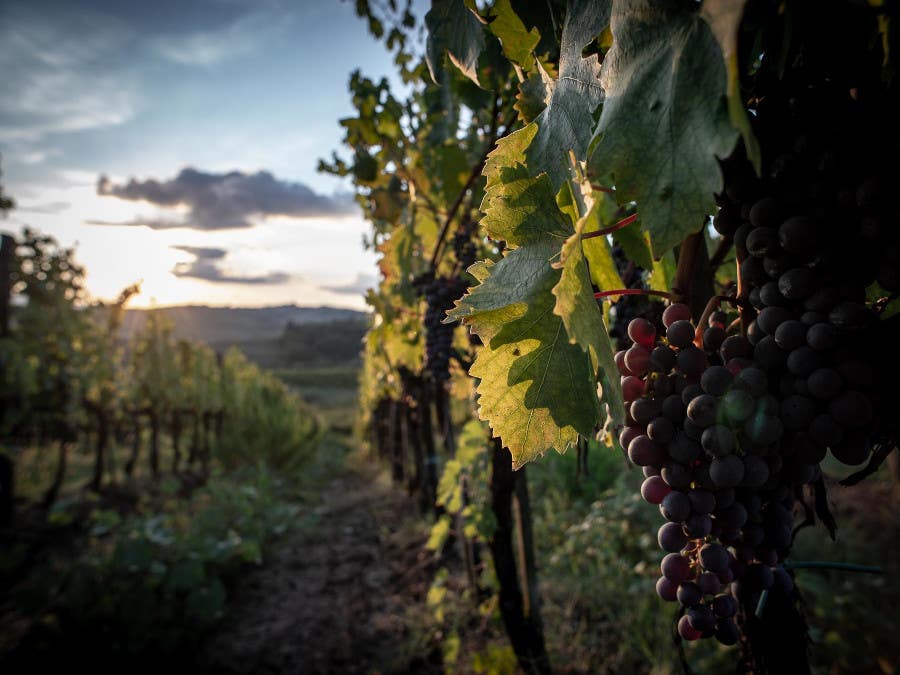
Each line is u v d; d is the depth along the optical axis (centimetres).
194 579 534
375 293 386
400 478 1062
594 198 82
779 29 71
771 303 81
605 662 379
